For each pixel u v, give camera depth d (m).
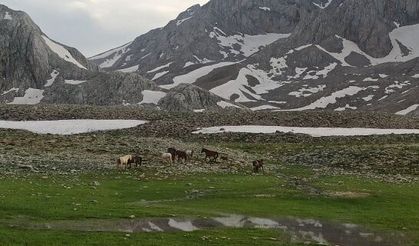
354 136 107.25
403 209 40.75
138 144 82.19
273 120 130.88
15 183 44.34
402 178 61.31
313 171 67.56
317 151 86.81
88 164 60.97
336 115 136.88
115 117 130.38
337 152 83.44
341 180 58.59
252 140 105.69
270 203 42.00
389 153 78.50
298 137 106.75
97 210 34.72
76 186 45.25
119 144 81.00
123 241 26.48
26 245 24.77
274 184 53.53
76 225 30.38
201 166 65.38
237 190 48.34
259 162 65.12
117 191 44.53
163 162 66.12
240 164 69.94
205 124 124.00
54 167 56.72
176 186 48.75
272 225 33.69
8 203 34.81
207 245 26.59
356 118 133.62
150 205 38.91
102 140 85.19
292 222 34.97
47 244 25.12
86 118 129.75
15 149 71.12
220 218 35.19
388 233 32.41
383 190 50.59
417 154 77.12
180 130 114.69
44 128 112.19
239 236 29.38
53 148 74.50
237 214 36.94
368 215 38.12
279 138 106.69
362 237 31.06
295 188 51.22
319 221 35.66
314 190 50.16
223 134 110.44
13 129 108.44
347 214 38.41
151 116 130.88
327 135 108.75
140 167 61.00
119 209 35.69
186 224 32.53
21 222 30.30
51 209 33.94
